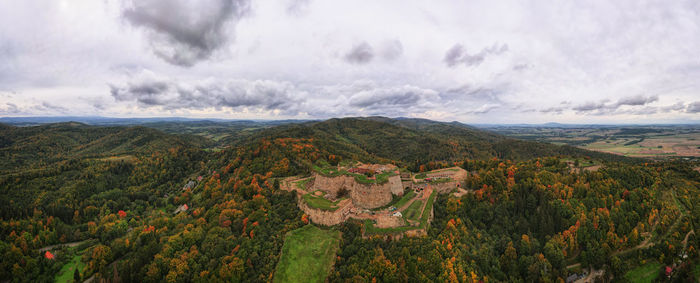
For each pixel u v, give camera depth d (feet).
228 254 325.42
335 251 307.17
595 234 354.74
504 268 330.75
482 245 342.23
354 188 395.75
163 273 309.01
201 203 491.31
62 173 599.98
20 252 329.93
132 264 311.27
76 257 362.74
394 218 331.57
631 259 341.62
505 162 571.28
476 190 451.94
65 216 447.01
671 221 371.35
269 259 309.83
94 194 545.44
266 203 414.21
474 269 300.20
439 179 481.46
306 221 363.56
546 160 550.36
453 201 395.96
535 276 316.19
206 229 379.96
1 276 309.01
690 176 501.97
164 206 560.61
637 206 385.09
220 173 628.69
